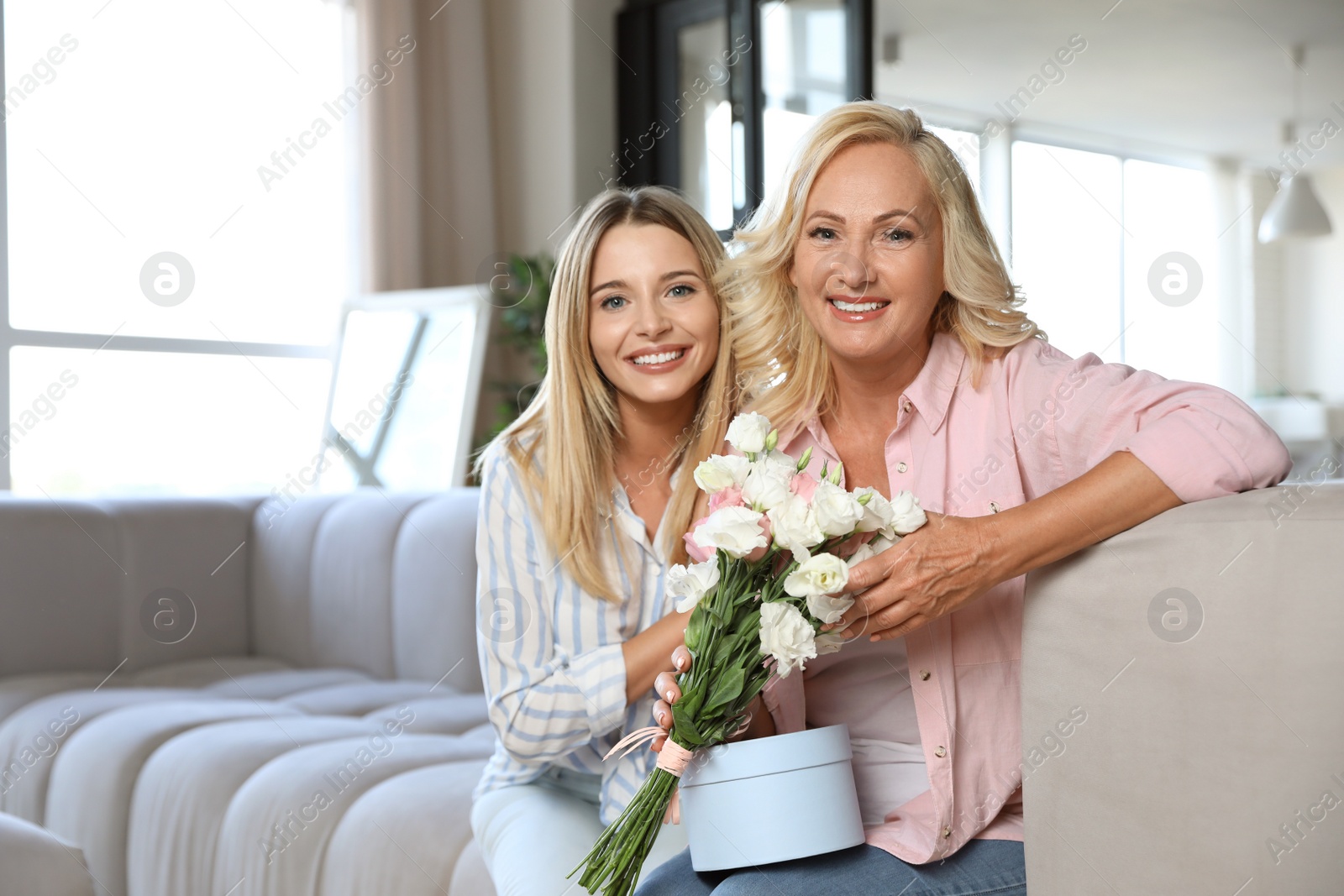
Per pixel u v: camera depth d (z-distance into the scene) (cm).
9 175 373
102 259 390
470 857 143
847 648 118
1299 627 88
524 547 133
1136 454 101
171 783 186
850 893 101
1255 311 455
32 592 249
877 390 126
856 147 119
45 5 379
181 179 407
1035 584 105
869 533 103
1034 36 425
